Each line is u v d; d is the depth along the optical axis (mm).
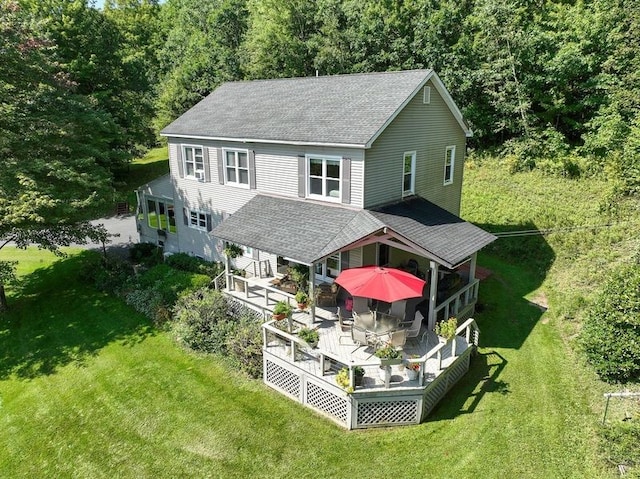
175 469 10289
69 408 12781
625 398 11539
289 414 11883
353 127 15102
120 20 59812
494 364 13672
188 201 22016
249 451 10664
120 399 12945
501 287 19125
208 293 17469
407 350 12812
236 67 46375
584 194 24500
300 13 42062
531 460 9984
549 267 19844
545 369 13266
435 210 17141
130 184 38562
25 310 19250
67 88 20719
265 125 17938
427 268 18594
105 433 11633
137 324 17406
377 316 12750
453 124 19500
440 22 33500
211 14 54094
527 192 26578
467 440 10641
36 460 10945
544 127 32406
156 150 50688
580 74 30203
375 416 11172
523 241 22141
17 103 18047
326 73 38625
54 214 17781
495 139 35000
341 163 15281
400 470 9922
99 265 22500
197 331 15398
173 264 22125
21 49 18094
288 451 10602
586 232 20688
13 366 15312
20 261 25078
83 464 10672
